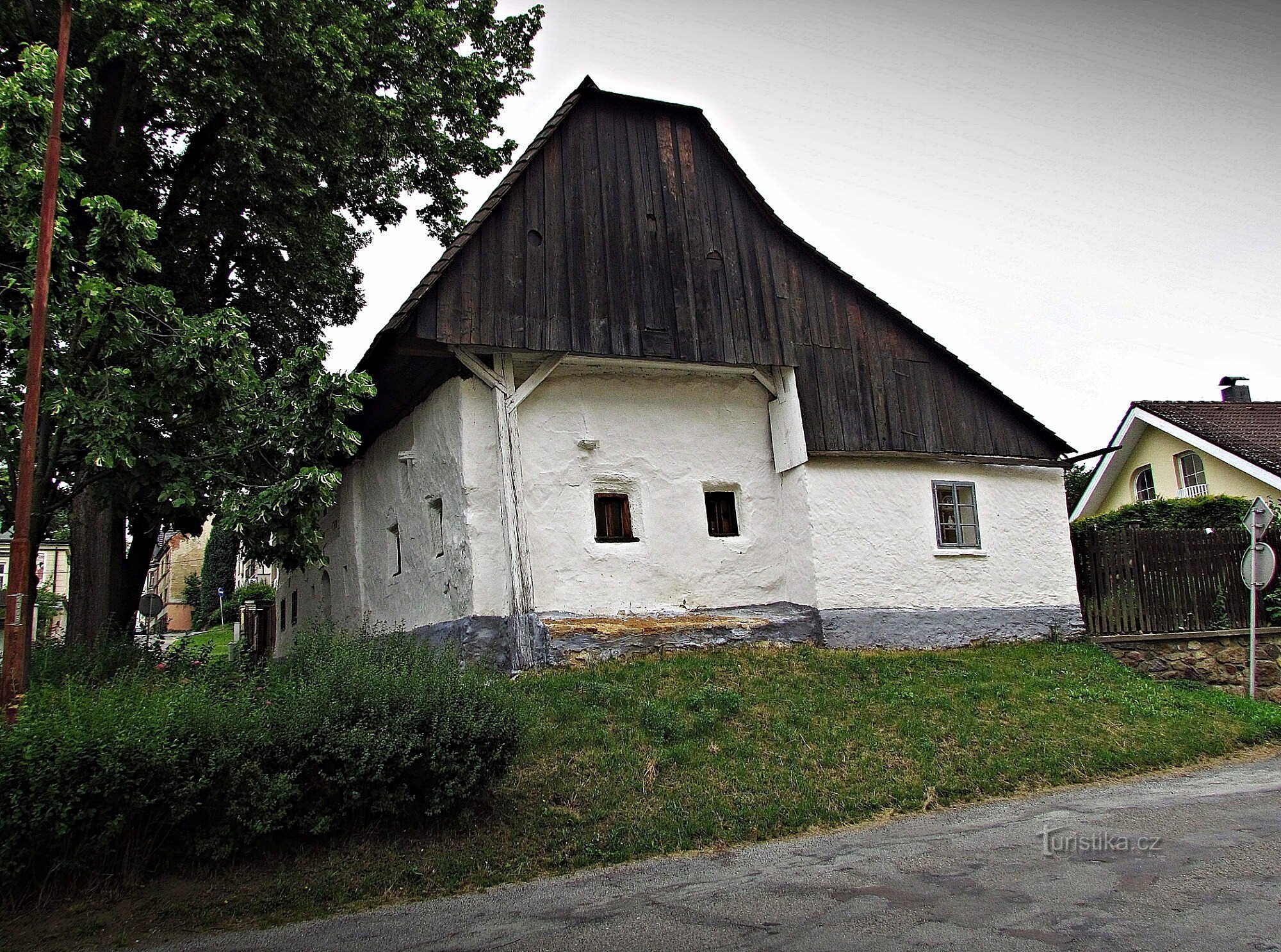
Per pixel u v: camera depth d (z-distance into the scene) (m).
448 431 12.12
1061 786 9.02
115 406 8.95
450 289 11.44
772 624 12.95
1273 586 15.01
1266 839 6.61
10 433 9.09
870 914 5.37
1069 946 4.71
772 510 13.80
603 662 11.58
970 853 6.63
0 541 30.84
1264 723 11.43
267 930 5.66
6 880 5.82
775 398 14.06
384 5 14.91
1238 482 21.56
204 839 6.42
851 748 9.43
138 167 14.38
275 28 12.34
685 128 14.06
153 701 6.86
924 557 14.16
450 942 5.30
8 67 12.49
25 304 9.11
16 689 6.96
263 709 7.00
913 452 14.41
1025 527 15.27
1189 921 5.00
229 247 15.39
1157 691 12.58
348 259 16.81
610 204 13.02
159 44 11.73
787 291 14.16
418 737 6.95
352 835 6.87
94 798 6.11
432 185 16.56
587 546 12.20
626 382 13.02
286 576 22.77
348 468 16.92
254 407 10.22
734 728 9.68
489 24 16.83
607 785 8.11
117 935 5.59
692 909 5.66
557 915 5.68
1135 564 14.83
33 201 8.87
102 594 13.77
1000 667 12.77
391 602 14.42
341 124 13.83
